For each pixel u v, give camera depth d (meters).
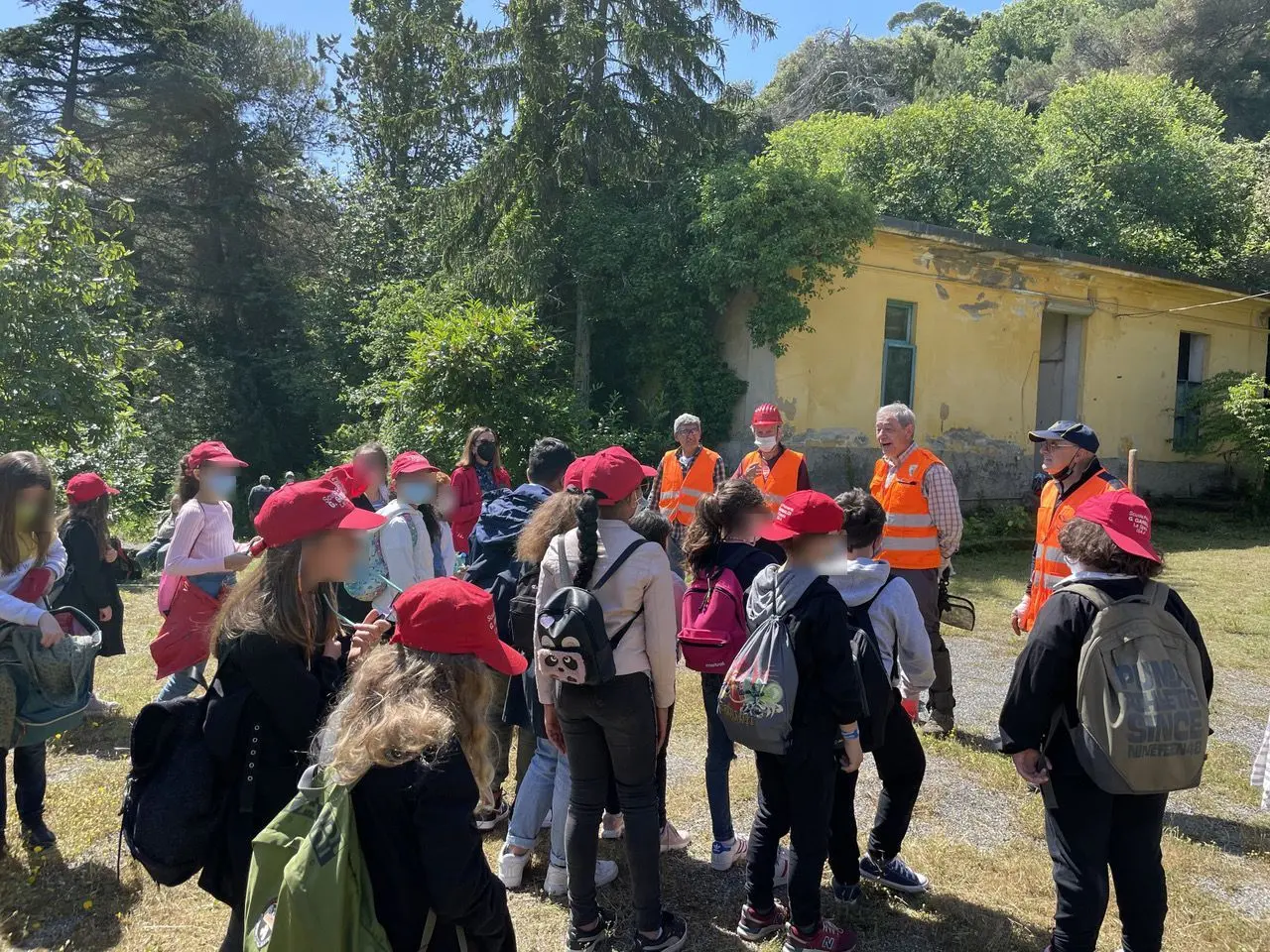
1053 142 19.83
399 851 1.73
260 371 22.70
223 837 2.01
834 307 12.81
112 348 9.09
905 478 5.19
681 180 13.37
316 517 2.08
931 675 3.28
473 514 6.12
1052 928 3.30
